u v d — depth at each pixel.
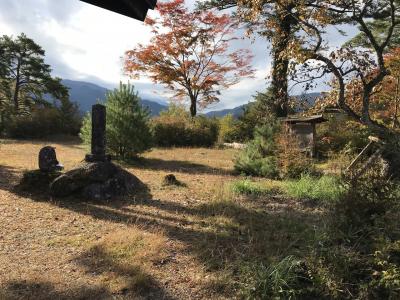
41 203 7.99
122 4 3.52
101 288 4.57
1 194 8.49
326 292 4.38
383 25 17.03
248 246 5.70
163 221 7.07
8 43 39.84
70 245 5.85
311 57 8.59
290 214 7.50
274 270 4.59
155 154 17.08
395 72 10.21
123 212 7.61
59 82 42.12
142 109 14.37
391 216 5.25
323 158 15.33
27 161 13.41
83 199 8.31
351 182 6.20
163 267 5.17
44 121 24.78
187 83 25.66
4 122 24.00
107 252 5.54
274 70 10.27
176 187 9.93
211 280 4.82
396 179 8.27
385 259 4.44
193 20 23.05
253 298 4.38
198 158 16.20
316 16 8.88
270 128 12.88
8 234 6.23
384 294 4.28
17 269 5.00
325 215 6.75
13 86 41.97
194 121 23.14
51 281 4.70
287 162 11.35
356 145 15.13
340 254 4.74
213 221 7.06
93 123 9.02
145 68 24.33
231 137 23.64
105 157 9.09
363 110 8.95
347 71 8.73
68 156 15.20
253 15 10.13
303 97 10.10
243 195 9.17
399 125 10.71
